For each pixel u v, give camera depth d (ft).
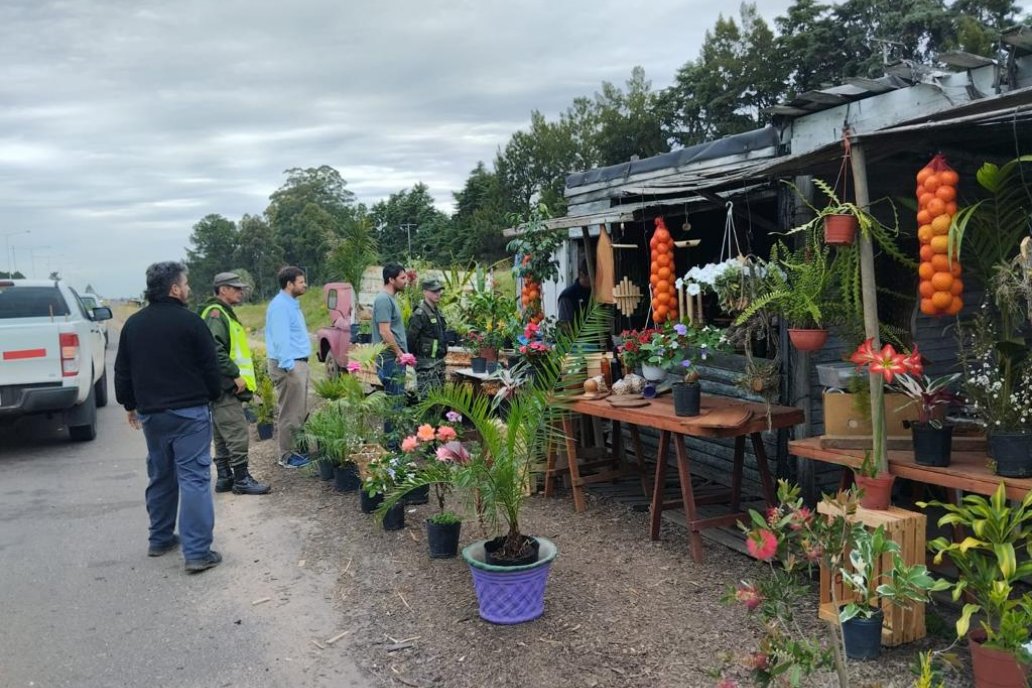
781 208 17.22
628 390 17.52
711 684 10.30
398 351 22.52
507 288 34.68
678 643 11.51
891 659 10.61
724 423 14.21
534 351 19.42
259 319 114.52
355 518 18.40
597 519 17.83
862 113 16.39
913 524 10.72
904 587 8.85
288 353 22.85
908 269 16.39
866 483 11.25
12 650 12.30
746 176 13.75
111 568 15.74
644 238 24.47
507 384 18.63
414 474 15.96
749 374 14.90
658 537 16.21
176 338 14.99
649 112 140.56
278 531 17.75
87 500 20.79
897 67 16.05
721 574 14.23
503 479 12.66
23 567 15.87
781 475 17.57
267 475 22.80
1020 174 11.58
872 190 16.08
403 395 21.52
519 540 12.85
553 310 28.68
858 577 9.04
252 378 20.89
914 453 11.52
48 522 18.86
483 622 12.53
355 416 21.34
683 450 14.96
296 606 13.70
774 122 18.26
